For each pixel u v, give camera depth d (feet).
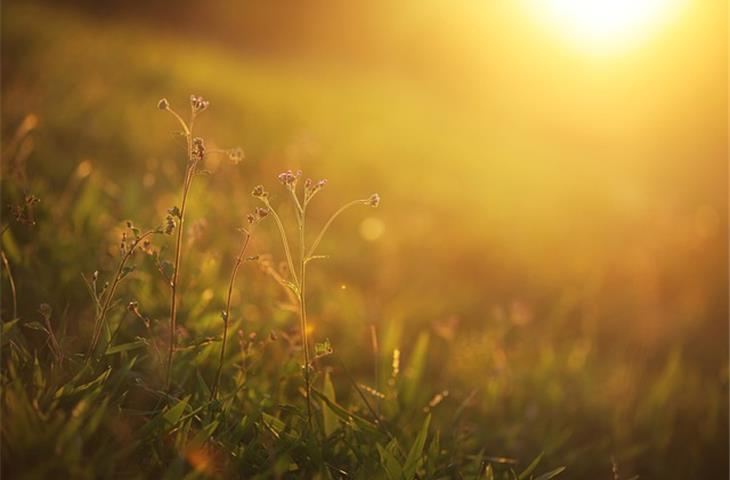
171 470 5.37
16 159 9.83
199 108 6.33
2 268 8.32
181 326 8.00
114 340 7.64
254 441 6.27
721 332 17.49
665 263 19.86
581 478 9.95
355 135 28.58
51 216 10.11
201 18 70.64
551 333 15.02
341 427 7.11
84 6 60.90
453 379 11.16
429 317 14.15
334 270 14.92
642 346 15.52
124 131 19.80
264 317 10.18
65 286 8.96
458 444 8.11
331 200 19.39
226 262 11.41
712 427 11.35
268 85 36.81
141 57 34.27
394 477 6.36
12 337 6.88
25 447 5.11
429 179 24.57
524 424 10.09
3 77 22.29
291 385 8.42
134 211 11.32
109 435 5.83
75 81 24.52
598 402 11.70
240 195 12.86
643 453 10.73
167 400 6.68
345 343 11.57
